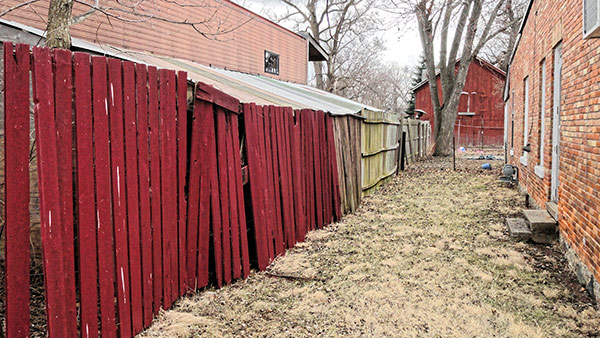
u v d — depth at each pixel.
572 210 4.56
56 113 2.54
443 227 6.62
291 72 16.14
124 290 3.04
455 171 14.23
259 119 4.88
